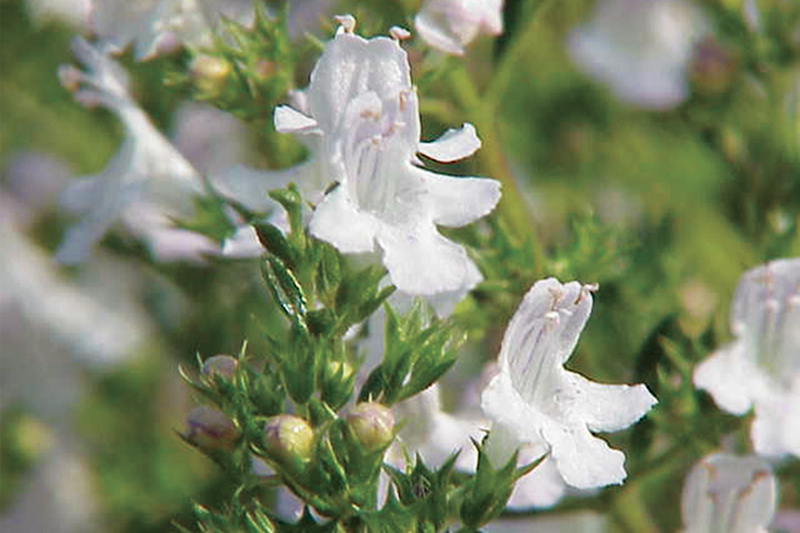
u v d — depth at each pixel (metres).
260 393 0.12
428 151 0.12
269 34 0.14
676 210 0.17
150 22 0.14
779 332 0.14
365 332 0.13
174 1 0.14
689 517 0.13
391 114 0.12
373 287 0.12
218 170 0.15
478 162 0.14
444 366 0.12
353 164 0.12
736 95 0.16
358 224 0.12
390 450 0.12
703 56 0.16
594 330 0.15
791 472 0.14
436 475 0.12
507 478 0.12
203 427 0.12
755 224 0.15
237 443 0.12
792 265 0.14
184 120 0.16
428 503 0.12
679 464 0.15
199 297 0.16
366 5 0.15
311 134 0.13
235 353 0.16
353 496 0.12
